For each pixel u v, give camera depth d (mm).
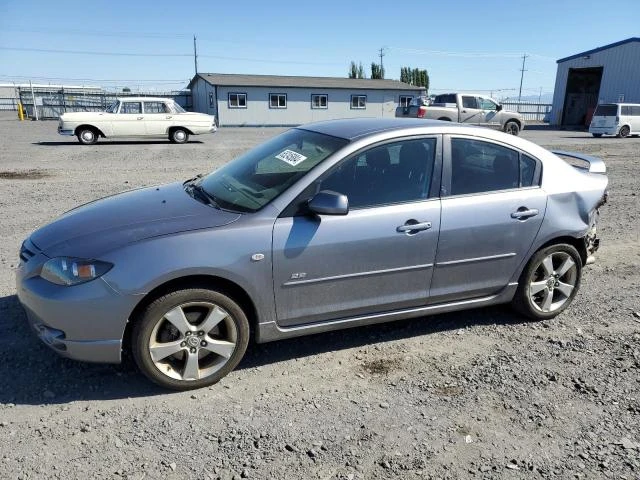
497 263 4160
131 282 3076
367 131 3867
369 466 2730
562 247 4422
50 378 3428
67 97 39750
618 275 5699
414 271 3844
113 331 3131
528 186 4242
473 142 4055
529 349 4031
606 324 4496
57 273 3133
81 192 9383
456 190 3959
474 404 3295
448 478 2664
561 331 4359
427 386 3492
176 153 16859
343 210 3336
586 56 34250
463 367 3746
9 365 3547
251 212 3426
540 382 3561
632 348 4062
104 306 3074
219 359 3436
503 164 4156
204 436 2930
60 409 3125
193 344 3324
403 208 3734
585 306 4867
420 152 3863
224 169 4375
